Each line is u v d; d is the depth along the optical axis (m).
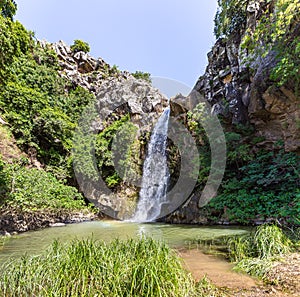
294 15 5.66
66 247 2.57
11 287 2.05
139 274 1.92
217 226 6.45
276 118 7.01
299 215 4.88
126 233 5.69
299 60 5.74
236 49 9.23
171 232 5.66
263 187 6.69
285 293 2.03
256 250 3.13
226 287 2.22
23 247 4.24
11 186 6.85
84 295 1.84
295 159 6.17
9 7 7.63
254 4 8.44
